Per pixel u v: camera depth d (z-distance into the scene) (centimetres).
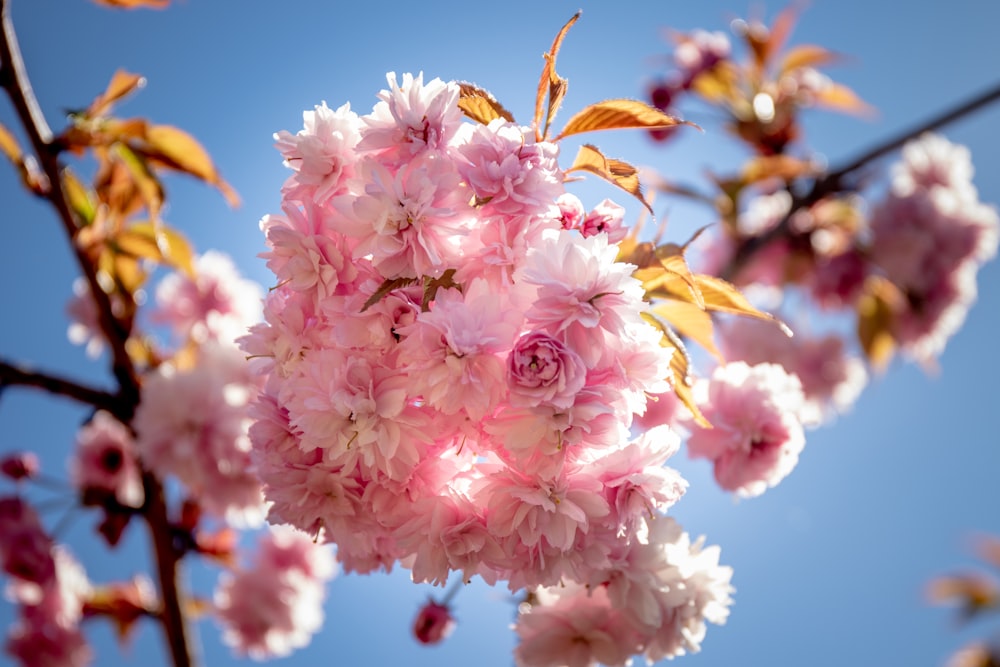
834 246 164
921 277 161
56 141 99
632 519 74
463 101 74
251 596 131
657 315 77
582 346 70
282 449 75
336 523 75
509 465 72
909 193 168
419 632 90
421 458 73
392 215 71
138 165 100
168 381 108
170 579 110
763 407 84
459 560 73
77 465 123
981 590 170
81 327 131
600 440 70
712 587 81
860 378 165
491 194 70
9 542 110
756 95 153
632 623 79
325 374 72
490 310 70
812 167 139
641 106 73
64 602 117
